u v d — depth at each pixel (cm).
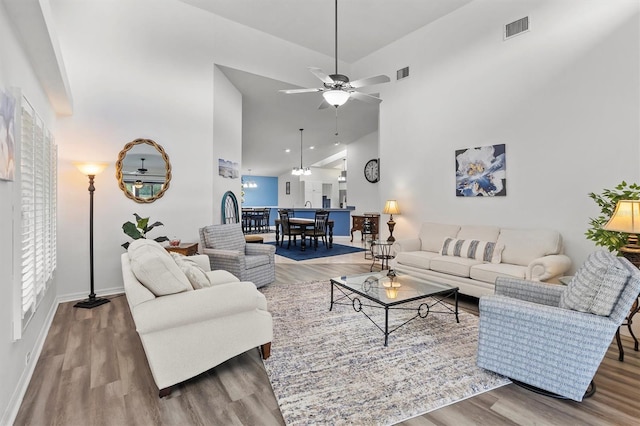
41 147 264
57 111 356
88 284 389
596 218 331
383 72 575
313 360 234
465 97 448
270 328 237
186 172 452
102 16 390
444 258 396
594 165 332
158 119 429
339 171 1396
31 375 213
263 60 528
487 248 379
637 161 305
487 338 215
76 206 379
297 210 961
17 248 187
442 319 317
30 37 220
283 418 171
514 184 397
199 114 464
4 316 172
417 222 519
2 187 173
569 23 347
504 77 405
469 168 443
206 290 206
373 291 295
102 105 390
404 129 537
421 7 454
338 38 545
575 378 183
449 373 217
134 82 410
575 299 196
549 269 303
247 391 198
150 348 187
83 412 177
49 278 300
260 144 972
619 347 235
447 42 470
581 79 340
